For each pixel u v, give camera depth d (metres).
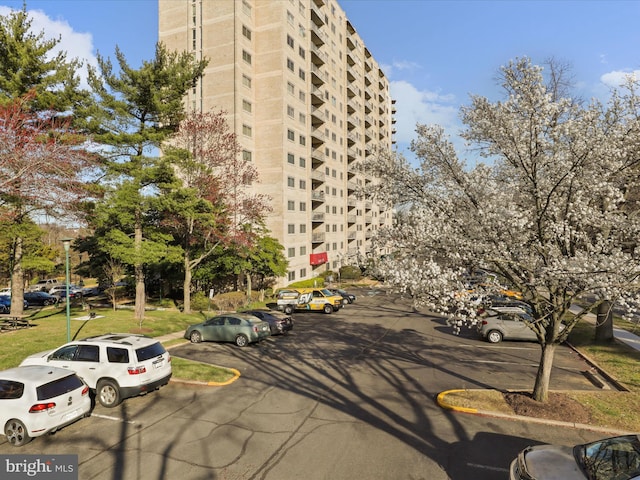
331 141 54.72
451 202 10.00
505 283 11.00
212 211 24.19
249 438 8.48
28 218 20.27
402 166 11.01
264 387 11.82
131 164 20.72
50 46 20.89
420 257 9.95
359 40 69.00
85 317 22.44
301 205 44.91
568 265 8.34
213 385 11.95
